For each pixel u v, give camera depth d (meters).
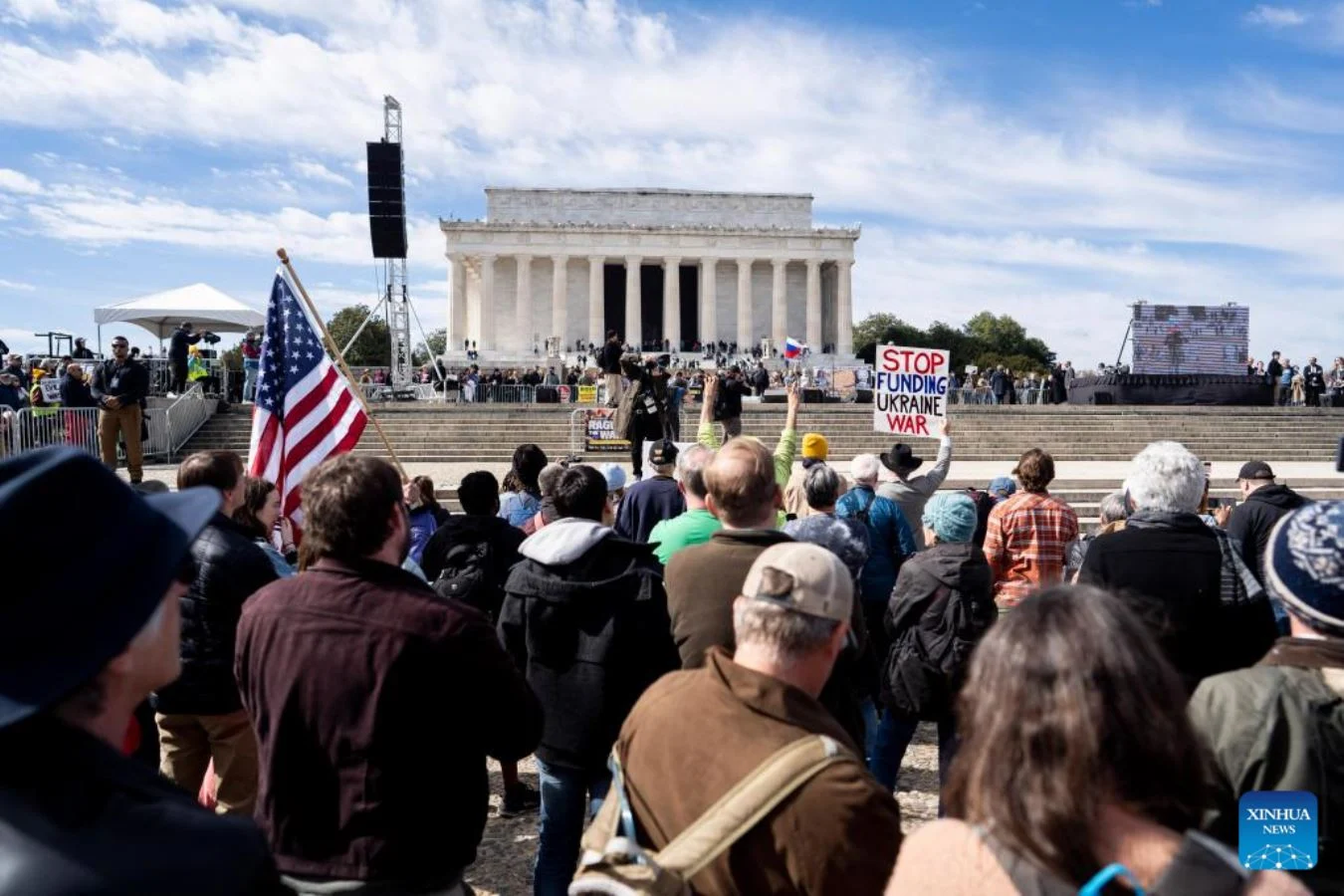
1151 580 4.53
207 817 1.77
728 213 89.19
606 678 4.84
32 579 1.70
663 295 94.69
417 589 3.74
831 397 46.06
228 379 34.75
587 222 88.56
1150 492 4.74
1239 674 2.99
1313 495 22.55
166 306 30.44
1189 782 1.94
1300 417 36.03
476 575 6.82
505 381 48.59
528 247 86.56
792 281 91.81
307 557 4.86
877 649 7.52
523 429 31.08
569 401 42.38
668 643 4.91
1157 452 4.82
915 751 8.22
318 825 3.48
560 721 4.89
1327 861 2.75
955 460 31.97
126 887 1.58
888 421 13.55
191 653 4.97
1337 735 2.78
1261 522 8.17
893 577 7.63
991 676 2.08
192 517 1.96
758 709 2.96
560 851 4.95
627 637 4.86
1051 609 2.09
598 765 4.89
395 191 41.09
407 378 43.22
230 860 1.70
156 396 28.14
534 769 7.94
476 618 3.70
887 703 5.96
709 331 87.50
